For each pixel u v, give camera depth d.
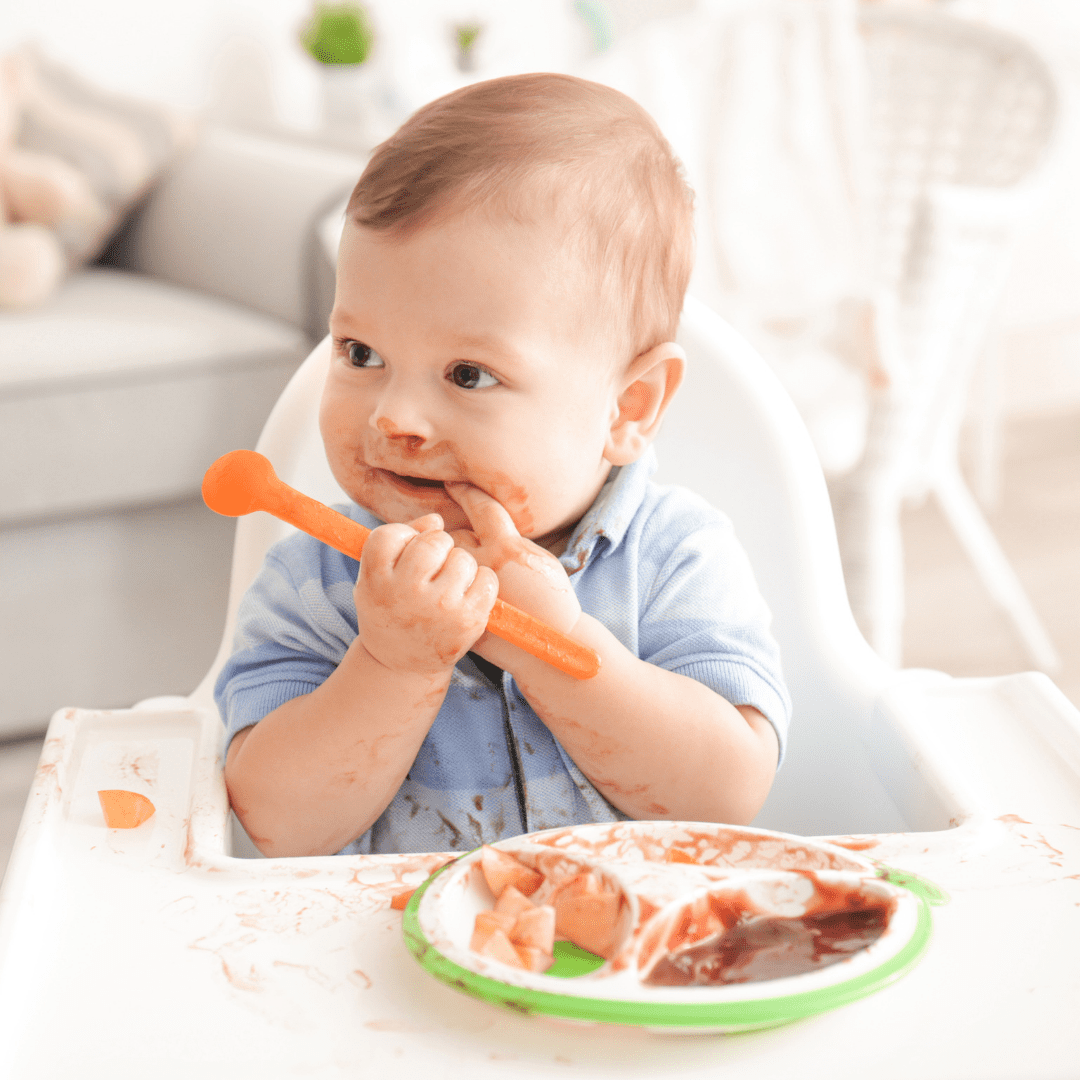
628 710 0.57
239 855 0.64
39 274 1.71
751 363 0.77
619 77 2.01
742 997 0.36
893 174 2.04
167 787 0.57
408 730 0.56
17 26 2.38
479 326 0.55
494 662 0.57
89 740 0.62
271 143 1.98
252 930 0.44
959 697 0.64
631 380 0.61
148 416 1.60
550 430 0.57
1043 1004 0.39
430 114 0.58
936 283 1.48
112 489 1.59
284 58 2.66
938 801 0.55
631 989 0.36
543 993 0.36
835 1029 0.38
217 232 1.83
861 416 1.47
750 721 0.60
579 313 0.57
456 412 0.56
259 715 0.60
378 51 2.57
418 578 0.50
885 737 0.62
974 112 1.96
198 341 1.61
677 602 0.64
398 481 0.58
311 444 0.76
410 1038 0.38
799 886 0.41
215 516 1.69
